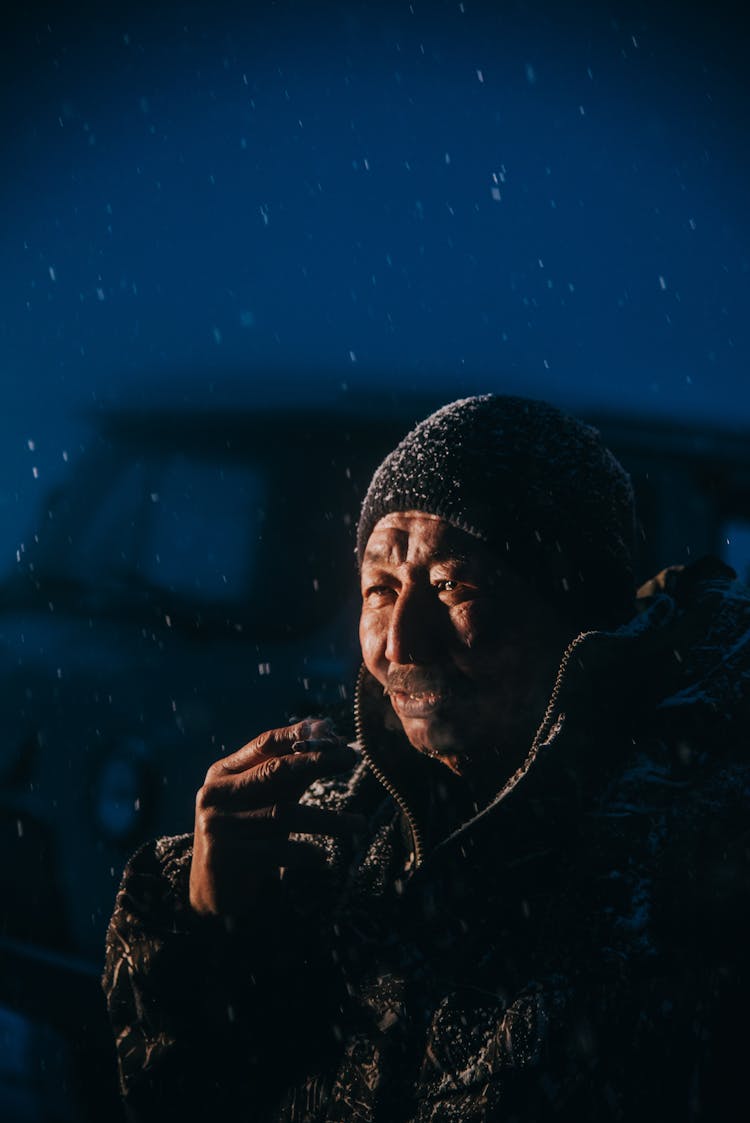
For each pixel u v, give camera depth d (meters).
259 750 1.18
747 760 1.15
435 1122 1.07
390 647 1.15
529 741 1.16
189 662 3.74
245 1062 1.20
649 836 1.10
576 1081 1.04
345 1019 1.15
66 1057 3.38
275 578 3.78
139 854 1.26
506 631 1.14
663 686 1.18
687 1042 1.07
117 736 3.75
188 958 1.19
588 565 1.20
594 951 1.07
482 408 1.22
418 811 1.24
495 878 1.12
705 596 1.24
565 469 1.20
